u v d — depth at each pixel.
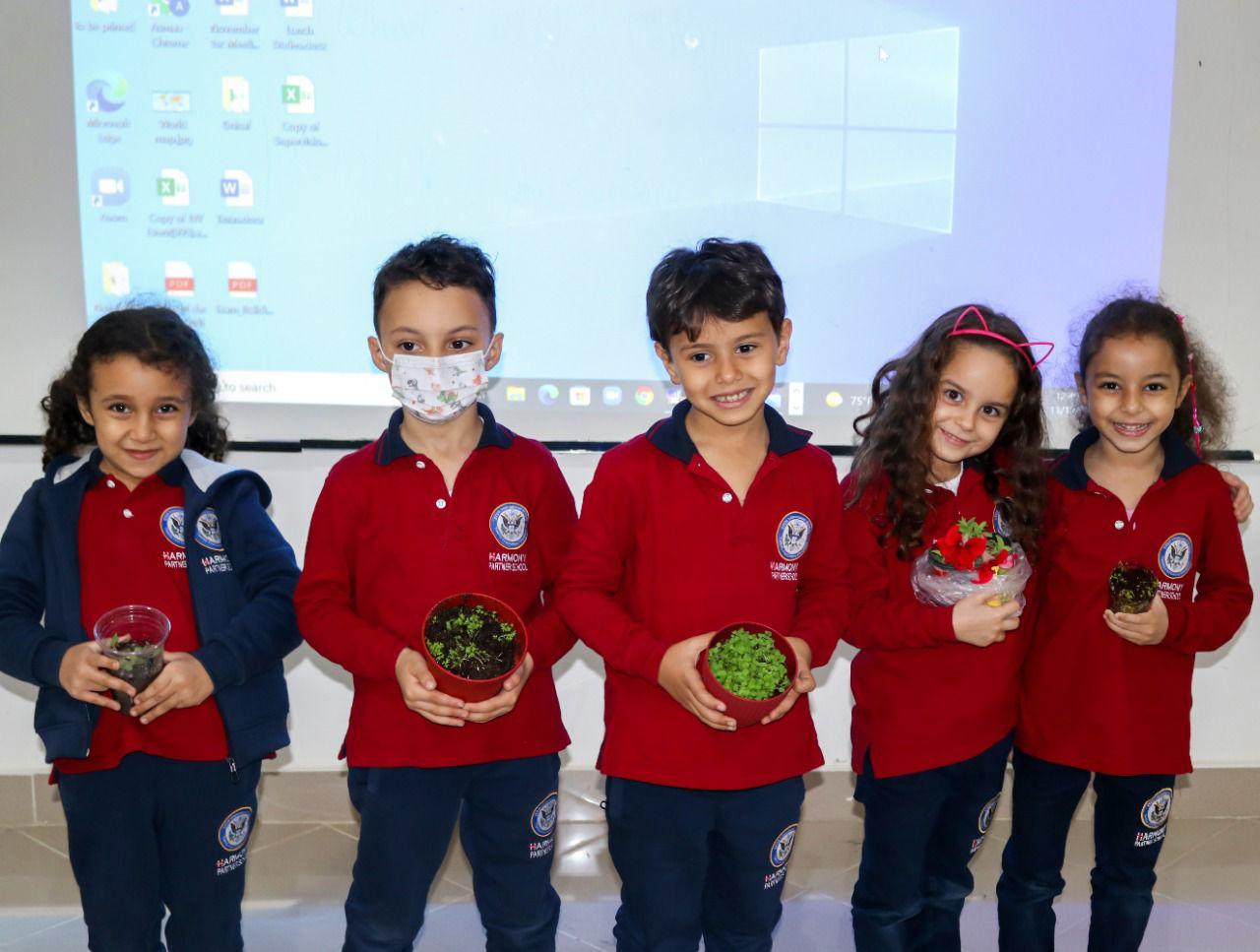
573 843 2.45
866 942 1.71
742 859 1.52
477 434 1.57
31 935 2.03
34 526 1.55
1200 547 1.71
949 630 1.51
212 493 1.57
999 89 2.34
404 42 2.26
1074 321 2.26
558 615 1.54
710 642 1.36
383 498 1.50
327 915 2.13
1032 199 2.38
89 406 1.51
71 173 2.25
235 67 2.24
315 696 2.47
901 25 2.31
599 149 2.32
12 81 2.21
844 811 2.56
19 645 1.46
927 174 2.36
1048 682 1.70
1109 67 2.34
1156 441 1.70
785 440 1.50
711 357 1.40
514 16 2.27
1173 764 1.68
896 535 1.61
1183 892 2.24
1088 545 1.66
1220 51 2.34
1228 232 2.39
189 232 2.28
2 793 2.45
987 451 1.67
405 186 2.30
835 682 2.51
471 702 1.36
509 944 1.61
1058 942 2.03
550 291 2.36
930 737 1.61
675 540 1.46
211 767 1.53
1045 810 1.73
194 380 1.56
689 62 2.30
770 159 2.34
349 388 2.35
